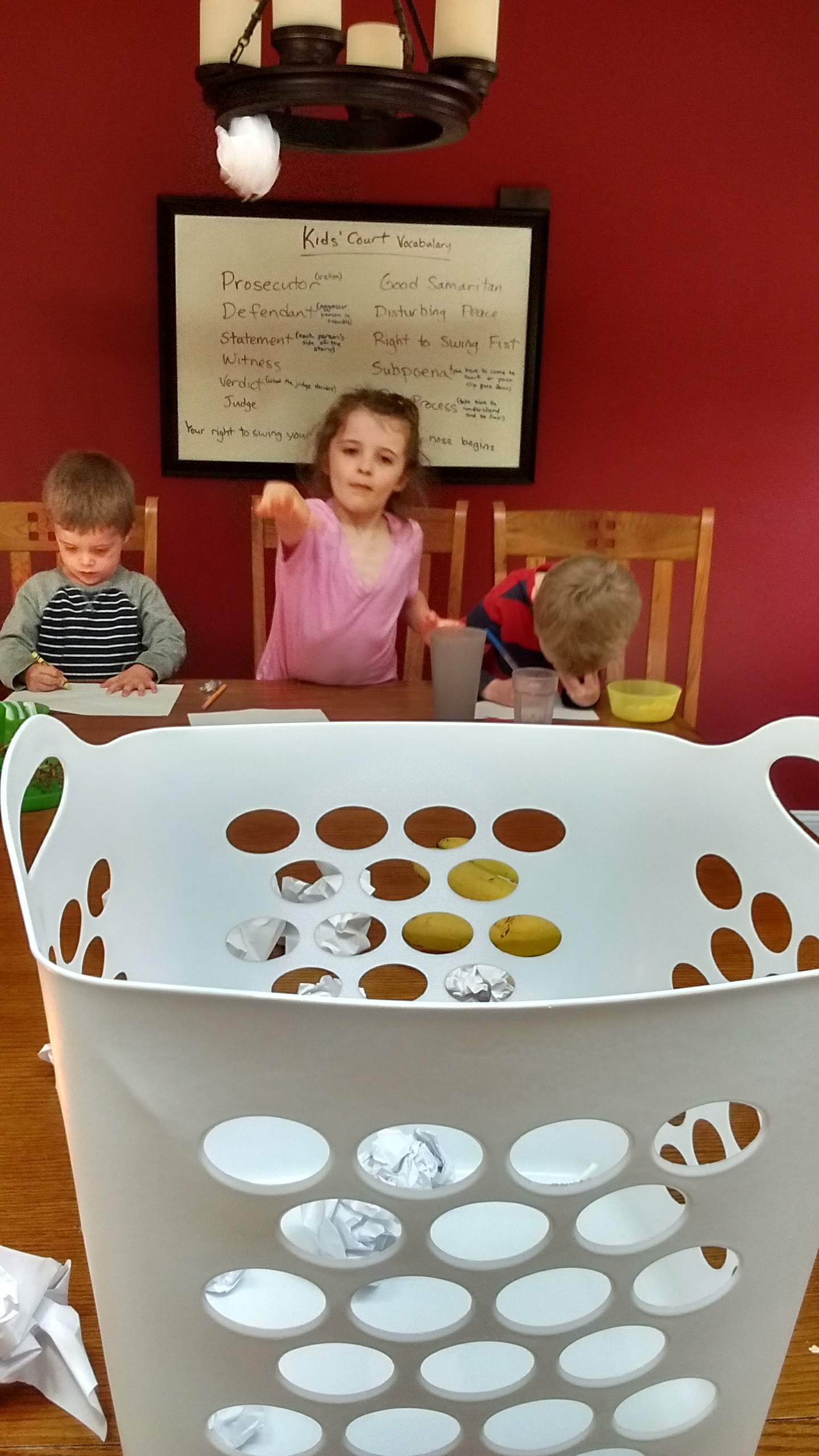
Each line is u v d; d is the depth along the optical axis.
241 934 0.66
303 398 2.28
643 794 0.63
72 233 2.20
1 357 2.24
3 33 2.08
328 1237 0.49
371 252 2.22
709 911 0.62
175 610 2.40
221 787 0.61
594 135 2.25
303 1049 0.30
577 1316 0.48
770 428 2.45
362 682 1.71
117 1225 0.35
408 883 0.87
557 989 0.68
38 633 1.88
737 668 2.57
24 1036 0.68
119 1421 0.41
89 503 1.82
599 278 2.33
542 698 1.32
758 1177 0.36
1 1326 0.43
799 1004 0.32
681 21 2.21
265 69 0.97
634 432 2.41
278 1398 0.37
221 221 2.17
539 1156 0.62
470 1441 0.38
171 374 2.24
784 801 2.66
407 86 0.97
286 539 1.78
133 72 2.13
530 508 2.43
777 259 2.36
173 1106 0.32
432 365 2.29
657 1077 0.32
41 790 1.06
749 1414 0.42
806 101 2.28
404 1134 0.56
